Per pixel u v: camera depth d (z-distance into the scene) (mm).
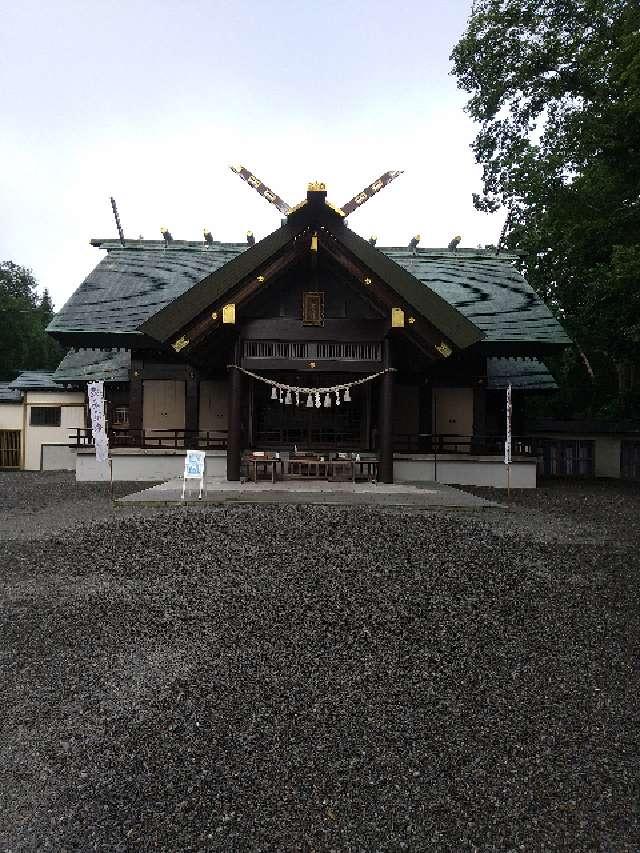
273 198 12586
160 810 2756
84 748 3244
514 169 21844
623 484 18578
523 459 15922
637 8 15359
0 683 3992
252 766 3082
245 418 15070
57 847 2531
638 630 5000
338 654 4465
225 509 9422
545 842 2592
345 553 6945
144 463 16156
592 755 3223
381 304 12984
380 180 12711
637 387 23953
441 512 9688
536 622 5145
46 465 22422
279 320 13273
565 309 22094
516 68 18531
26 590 5801
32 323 46281
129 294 19062
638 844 2586
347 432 15195
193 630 4875
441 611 5344
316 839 2586
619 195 17234
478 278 21000
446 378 17500
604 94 16359
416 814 2748
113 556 6855
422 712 3648
